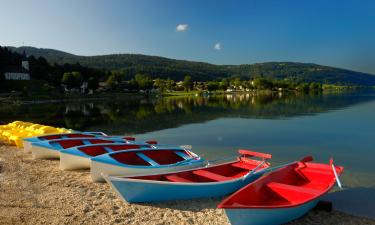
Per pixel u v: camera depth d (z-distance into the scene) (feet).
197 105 223.71
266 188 29.60
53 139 54.19
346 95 388.57
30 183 37.86
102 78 496.23
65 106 243.19
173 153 46.70
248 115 142.00
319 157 58.85
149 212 30.09
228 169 39.17
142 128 101.24
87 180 39.60
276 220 26.66
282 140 76.89
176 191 32.50
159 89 519.60
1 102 267.39
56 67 456.86
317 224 28.66
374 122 111.75
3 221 26.78
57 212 29.25
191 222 28.22
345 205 33.60
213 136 83.41
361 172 47.37
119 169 38.19
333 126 102.01
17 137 60.23
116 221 27.84
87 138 54.65
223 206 23.26
